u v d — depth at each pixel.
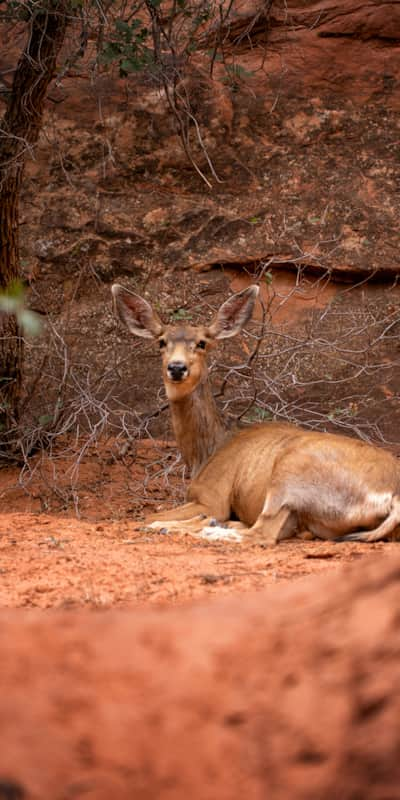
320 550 10.23
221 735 3.18
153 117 20.89
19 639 3.98
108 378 18.22
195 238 20.36
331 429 18.45
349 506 11.52
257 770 3.01
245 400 17.23
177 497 14.79
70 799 2.90
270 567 8.52
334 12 21.11
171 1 18.94
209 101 20.80
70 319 19.73
